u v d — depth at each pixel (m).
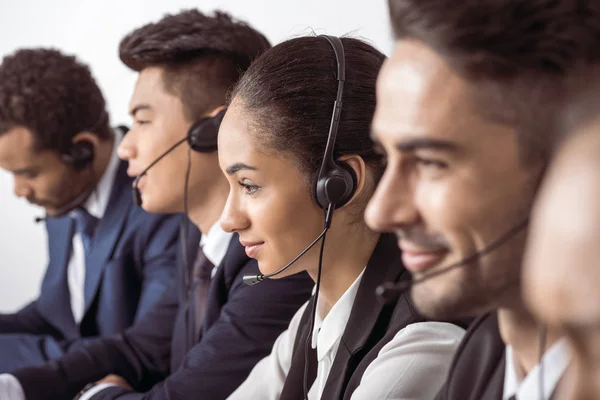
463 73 0.62
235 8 2.77
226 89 1.61
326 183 1.05
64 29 3.18
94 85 2.19
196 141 1.57
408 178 0.68
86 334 2.17
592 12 0.58
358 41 1.12
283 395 1.21
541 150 0.62
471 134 0.63
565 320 0.41
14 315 2.29
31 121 2.09
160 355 1.81
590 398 0.43
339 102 1.06
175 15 1.66
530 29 0.60
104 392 1.62
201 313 1.65
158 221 2.05
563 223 0.40
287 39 1.15
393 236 1.11
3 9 3.24
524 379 0.76
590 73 0.59
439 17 0.62
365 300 1.11
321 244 1.09
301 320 1.26
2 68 2.14
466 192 0.64
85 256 2.16
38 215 3.24
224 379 1.46
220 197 1.64
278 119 1.07
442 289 0.68
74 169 2.16
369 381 1.04
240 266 1.55
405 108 0.65
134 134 1.66
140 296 2.11
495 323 0.84
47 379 1.71
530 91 0.61
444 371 1.02
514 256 0.65
